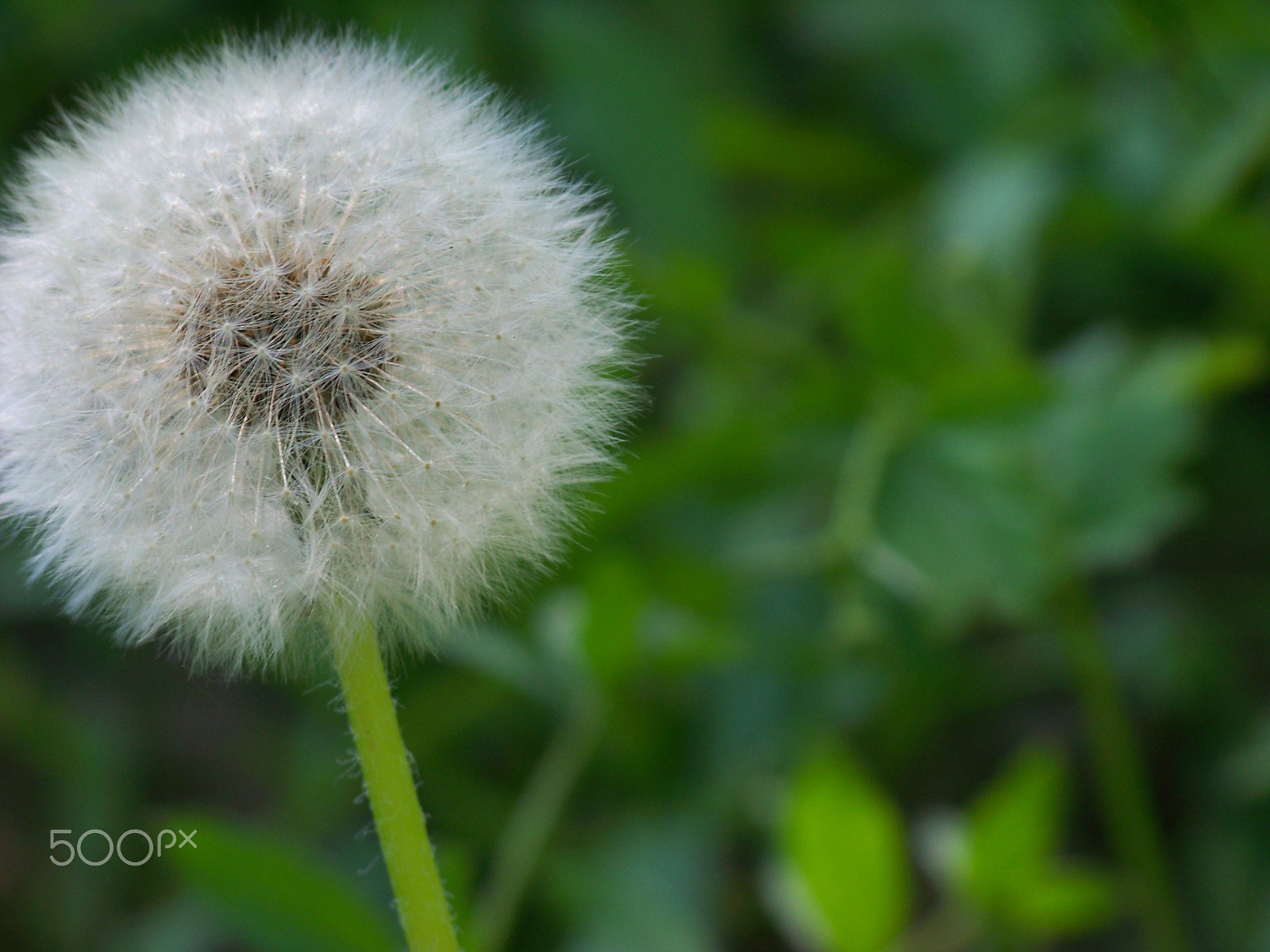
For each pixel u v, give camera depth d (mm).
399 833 188
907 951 248
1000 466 254
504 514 196
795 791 232
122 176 204
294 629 191
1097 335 280
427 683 286
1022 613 250
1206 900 274
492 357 198
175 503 193
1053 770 233
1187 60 282
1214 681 285
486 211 202
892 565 254
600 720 241
